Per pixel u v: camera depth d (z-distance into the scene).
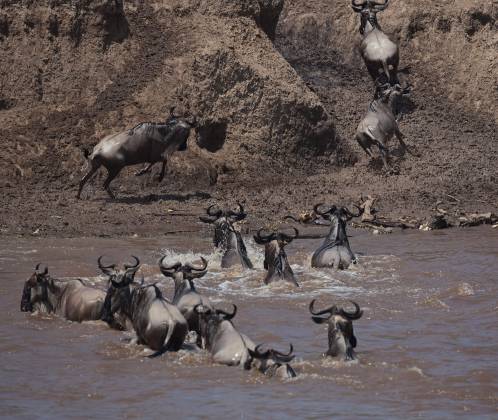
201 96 104.94
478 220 92.62
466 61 131.75
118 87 105.56
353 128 117.69
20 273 65.50
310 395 41.38
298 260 72.00
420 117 123.50
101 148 91.50
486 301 58.84
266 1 117.88
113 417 38.72
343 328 46.53
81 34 107.62
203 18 112.25
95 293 53.59
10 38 106.12
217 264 68.94
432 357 47.25
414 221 90.81
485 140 120.75
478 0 134.62
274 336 50.62
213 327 46.38
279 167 106.12
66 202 91.44
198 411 39.41
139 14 111.19
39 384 42.91
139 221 86.56
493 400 41.16
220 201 95.50
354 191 101.00
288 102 108.44
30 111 102.94
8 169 96.56
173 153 94.94
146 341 47.69
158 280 63.56
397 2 135.62
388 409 39.84
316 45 134.75
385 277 65.75
